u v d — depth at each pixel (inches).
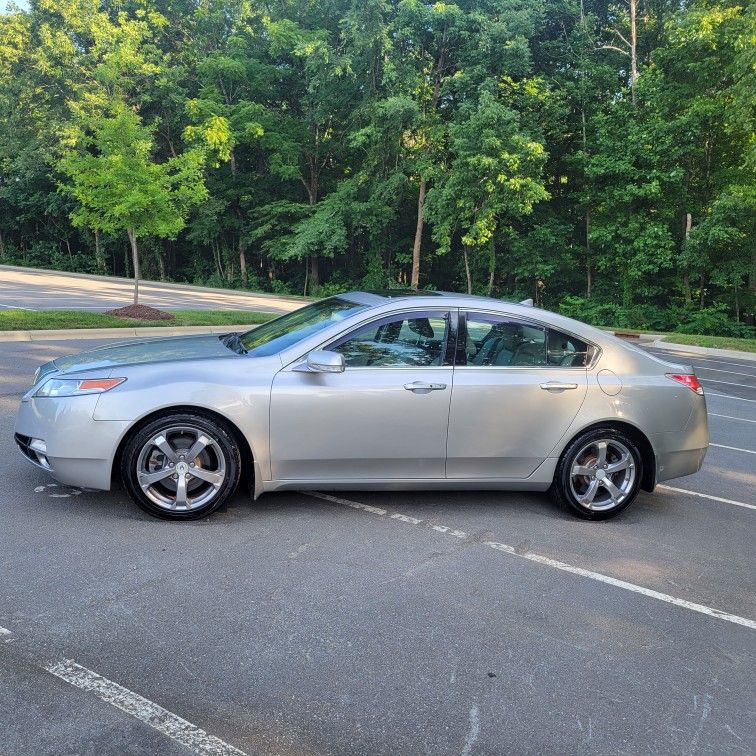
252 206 1640.0
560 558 164.2
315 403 170.7
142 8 1628.9
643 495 221.6
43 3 1615.4
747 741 101.7
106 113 1466.5
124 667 109.0
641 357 196.5
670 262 1130.0
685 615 140.7
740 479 249.1
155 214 640.4
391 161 1376.7
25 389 303.0
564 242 1341.0
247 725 97.3
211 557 151.2
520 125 1188.5
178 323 590.6
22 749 89.1
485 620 132.4
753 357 748.0
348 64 1262.3
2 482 188.7
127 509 175.0
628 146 1155.3
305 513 180.4
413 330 181.0
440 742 96.8
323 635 122.8
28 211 1883.6
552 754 96.0
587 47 1298.0
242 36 1523.1
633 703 109.3
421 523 179.5
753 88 880.3
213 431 166.9
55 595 130.3
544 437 185.6
